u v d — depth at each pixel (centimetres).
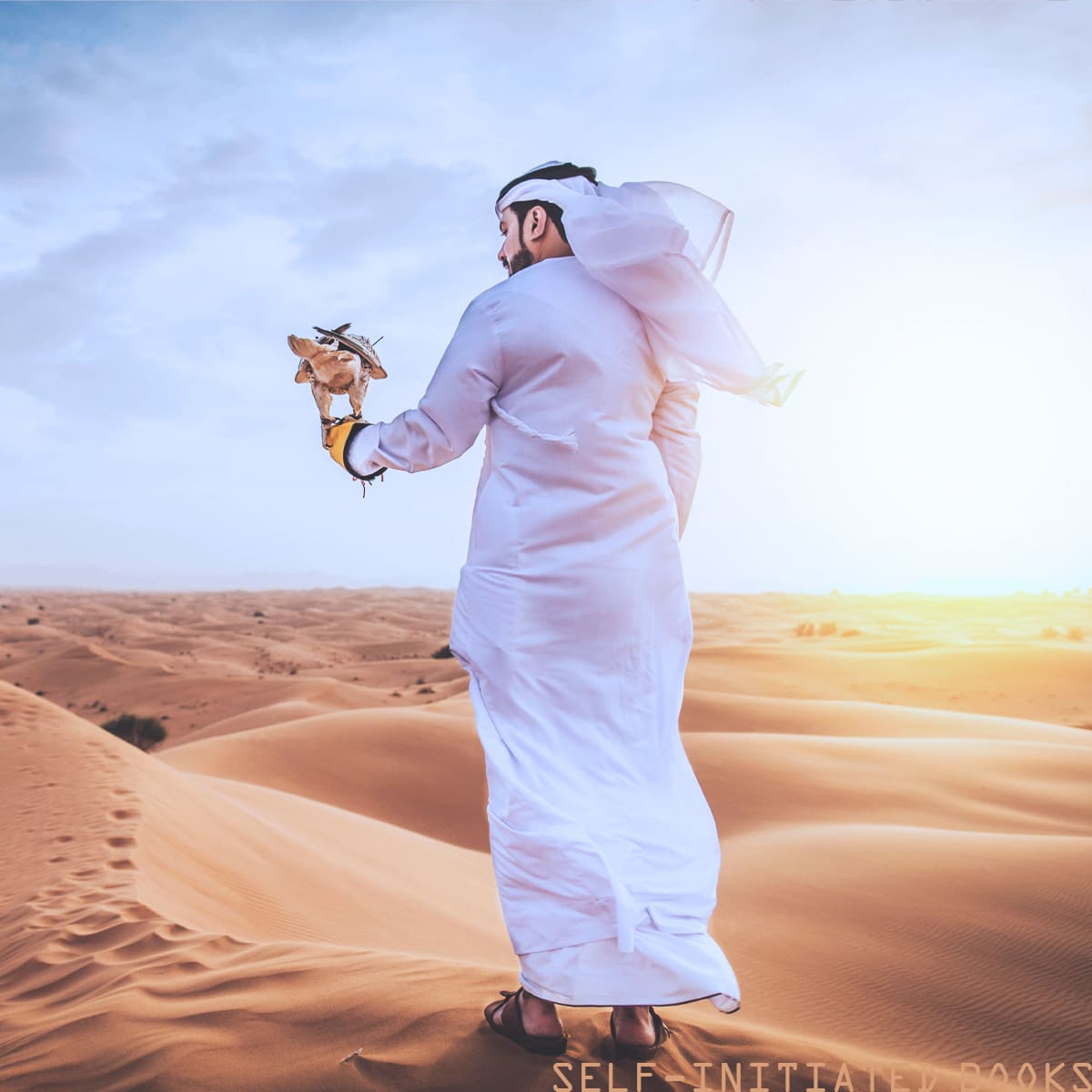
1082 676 5062
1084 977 716
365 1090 260
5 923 559
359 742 2458
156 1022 323
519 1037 279
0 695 1311
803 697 4850
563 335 266
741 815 1755
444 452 276
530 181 293
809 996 711
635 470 271
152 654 9681
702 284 272
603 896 238
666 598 277
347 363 288
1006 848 1077
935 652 5634
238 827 1028
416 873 1179
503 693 267
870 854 1101
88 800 903
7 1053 325
